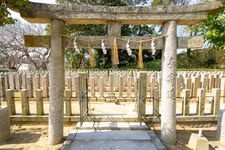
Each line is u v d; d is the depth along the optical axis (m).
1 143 5.55
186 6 5.10
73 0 21.61
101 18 5.03
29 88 9.26
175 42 5.27
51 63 5.24
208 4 5.07
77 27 21.14
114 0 22.38
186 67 25.69
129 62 25.73
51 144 5.41
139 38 5.24
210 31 11.20
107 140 5.45
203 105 6.86
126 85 10.16
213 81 10.17
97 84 10.49
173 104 5.44
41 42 5.23
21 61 22.83
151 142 5.35
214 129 6.68
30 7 4.78
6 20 4.48
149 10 5.07
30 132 6.35
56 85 5.29
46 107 8.20
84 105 6.81
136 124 6.44
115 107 8.29
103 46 5.20
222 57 26.38
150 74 11.02
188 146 5.40
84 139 5.49
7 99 6.82
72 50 22.75
